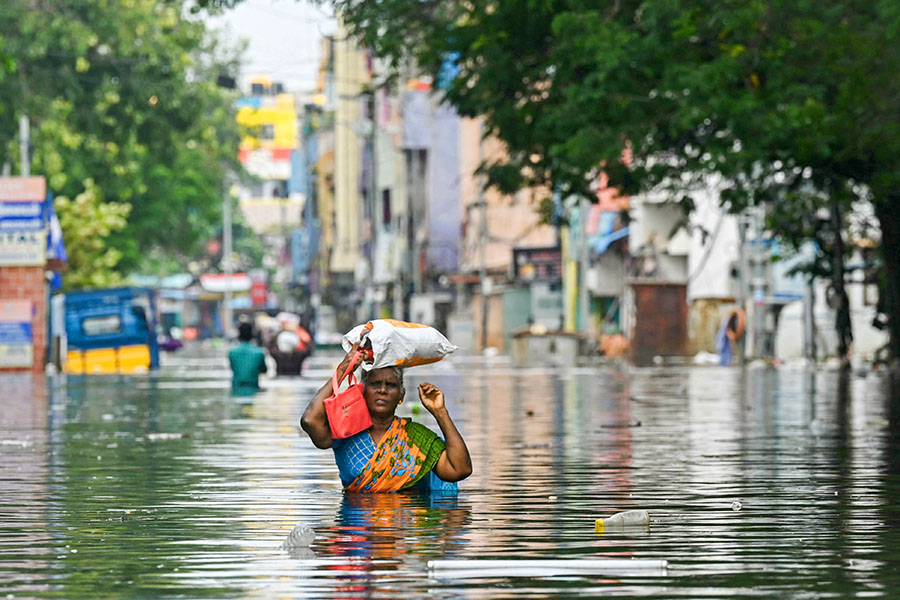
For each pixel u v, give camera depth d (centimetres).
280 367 6191
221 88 13700
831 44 4056
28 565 1230
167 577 1166
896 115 4059
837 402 3928
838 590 1097
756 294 7969
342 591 1098
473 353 12506
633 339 8400
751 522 1485
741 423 3091
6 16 9588
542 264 12456
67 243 10644
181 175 13275
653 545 1322
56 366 7681
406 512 1573
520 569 1182
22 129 9444
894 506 1625
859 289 9094
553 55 4675
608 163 4897
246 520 1512
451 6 5153
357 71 19425
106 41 10069
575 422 3138
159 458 2305
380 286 17350
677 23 4225
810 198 6353
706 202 10044
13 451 2467
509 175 5409
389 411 1758
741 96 4272
